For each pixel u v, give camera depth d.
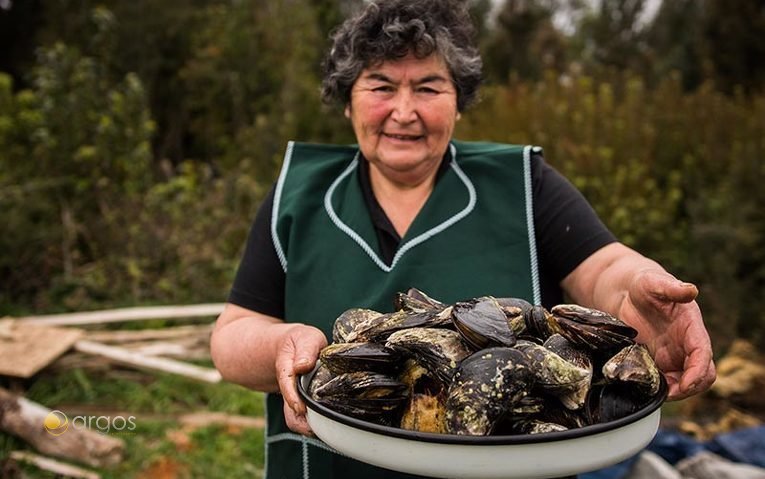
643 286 1.52
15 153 7.16
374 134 1.95
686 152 7.20
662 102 7.74
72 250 6.62
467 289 1.90
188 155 12.24
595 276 1.84
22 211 6.41
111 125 7.29
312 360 1.50
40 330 5.30
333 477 1.88
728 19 11.88
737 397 4.90
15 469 3.90
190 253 6.47
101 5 12.04
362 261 1.97
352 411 1.36
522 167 2.00
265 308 2.05
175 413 4.86
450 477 1.19
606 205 6.16
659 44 17.25
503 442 1.15
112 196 7.01
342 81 1.98
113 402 4.93
